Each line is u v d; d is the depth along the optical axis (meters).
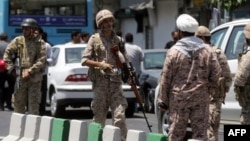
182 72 16.17
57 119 20.06
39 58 23.72
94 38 19.61
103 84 19.42
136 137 16.31
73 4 46.41
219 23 34.16
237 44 22.59
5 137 23.50
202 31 19.64
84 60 19.48
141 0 64.31
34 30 23.72
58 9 46.06
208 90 16.53
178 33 16.77
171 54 16.25
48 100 34.94
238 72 17.25
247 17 44.41
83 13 46.59
